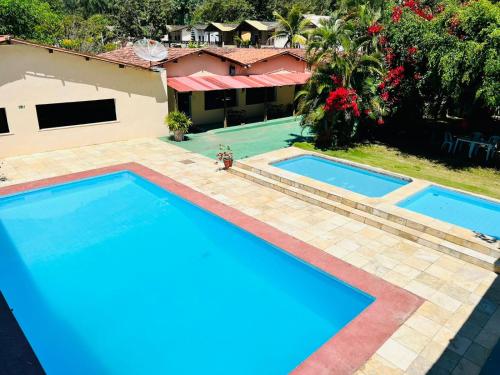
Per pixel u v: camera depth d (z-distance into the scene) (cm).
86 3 9594
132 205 1542
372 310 885
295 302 996
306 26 5431
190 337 876
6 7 3550
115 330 896
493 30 1614
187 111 2739
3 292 1019
